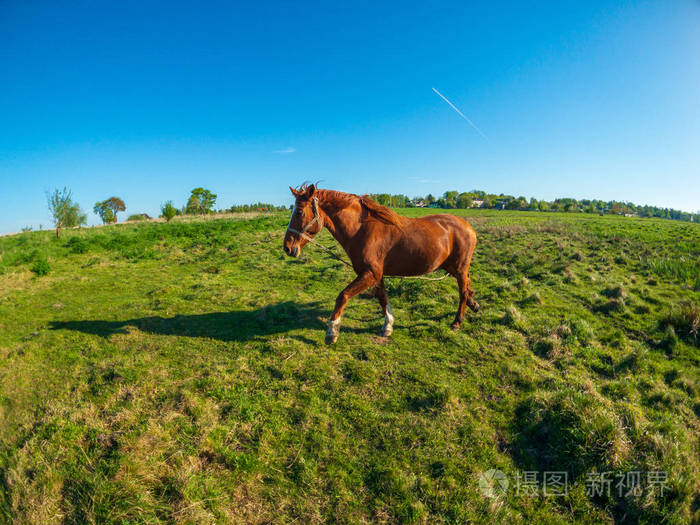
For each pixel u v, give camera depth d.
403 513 2.39
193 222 27.91
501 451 2.96
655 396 3.58
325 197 4.90
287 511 2.44
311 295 7.51
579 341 4.82
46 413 3.50
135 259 11.94
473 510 2.42
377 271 4.83
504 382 3.88
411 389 3.79
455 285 7.58
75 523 2.33
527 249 11.72
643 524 2.37
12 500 2.48
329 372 4.12
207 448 2.91
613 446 2.74
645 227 22.48
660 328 5.12
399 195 63.22
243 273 9.77
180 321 6.01
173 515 2.33
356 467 2.78
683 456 2.75
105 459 2.79
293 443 3.03
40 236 18.41
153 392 3.78
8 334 5.68
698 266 8.39
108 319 6.21
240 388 3.84
